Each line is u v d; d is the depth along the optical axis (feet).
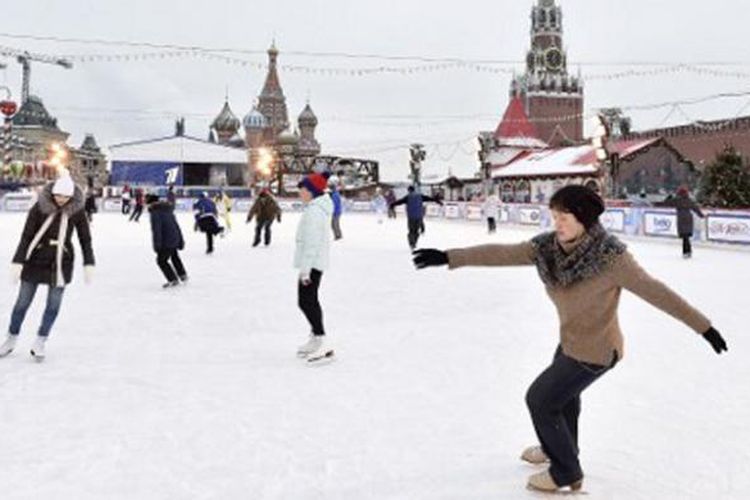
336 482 11.44
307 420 14.58
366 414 15.02
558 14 379.35
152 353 20.63
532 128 206.80
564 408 11.34
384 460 12.41
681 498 10.89
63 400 15.84
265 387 17.11
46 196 19.13
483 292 34.12
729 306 30.14
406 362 19.77
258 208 59.67
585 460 12.50
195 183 202.59
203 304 29.68
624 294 33.96
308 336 23.31
